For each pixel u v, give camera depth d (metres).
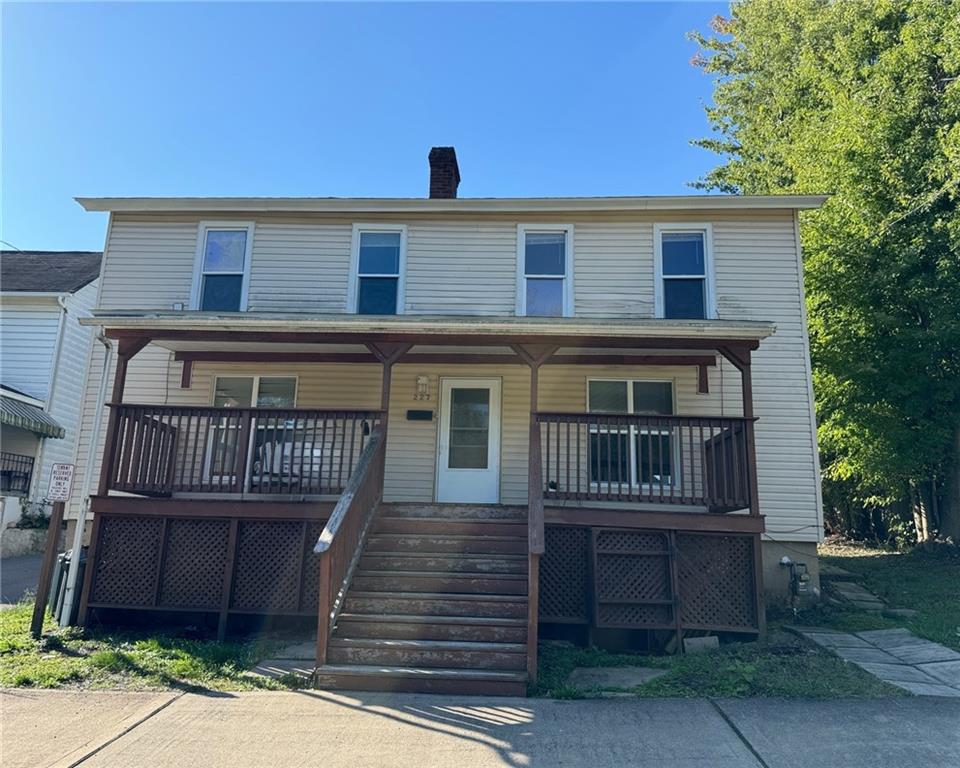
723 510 8.62
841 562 12.61
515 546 7.46
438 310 9.98
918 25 14.01
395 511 8.03
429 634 6.16
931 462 12.37
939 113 13.28
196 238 10.37
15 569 12.56
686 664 6.21
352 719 4.84
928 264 12.52
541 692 5.51
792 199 9.67
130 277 10.26
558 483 7.55
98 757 4.11
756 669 5.96
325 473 9.29
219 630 7.23
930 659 6.34
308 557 7.45
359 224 10.34
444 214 10.28
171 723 4.71
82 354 16.53
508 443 9.62
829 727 4.63
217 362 9.98
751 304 9.64
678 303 9.80
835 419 12.36
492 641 6.12
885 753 4.16
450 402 9.86
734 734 4.52
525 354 7.81
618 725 4.71
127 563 7.52
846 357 12.19
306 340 8.05
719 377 9.42
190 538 7.56
